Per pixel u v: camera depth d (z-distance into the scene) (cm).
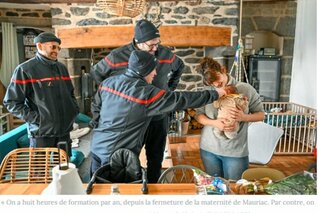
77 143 373
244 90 180
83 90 492
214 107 181
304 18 463
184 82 523
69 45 441
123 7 232
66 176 100
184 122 465
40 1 431
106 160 173
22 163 180
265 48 516
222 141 181
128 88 158
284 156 405
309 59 445
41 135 233
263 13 501
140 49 194
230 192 125
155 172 234
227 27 447
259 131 268
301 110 445
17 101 224
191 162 381
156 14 432
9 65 502
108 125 169
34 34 512
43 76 228
